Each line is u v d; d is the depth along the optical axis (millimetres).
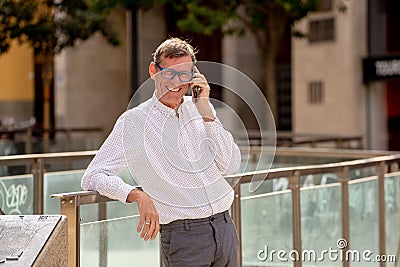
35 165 14695
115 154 7656
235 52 39719
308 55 35750
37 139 31281
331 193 12719
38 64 50281
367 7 34938
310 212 12391
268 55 30609
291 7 28000
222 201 7887
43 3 30391
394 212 14680
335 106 34875
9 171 16562
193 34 41875
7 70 53250
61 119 45969
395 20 35094
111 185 7512
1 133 29750
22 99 53719
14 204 14367
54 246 7039
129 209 10781
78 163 19734
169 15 43812
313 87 35594
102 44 45125
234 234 8055
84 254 8797
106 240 9086
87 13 30281
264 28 31125
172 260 7805
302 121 35906
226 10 30188
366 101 34750
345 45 34594
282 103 41562
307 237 12352
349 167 12969
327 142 29609
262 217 11453
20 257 6613
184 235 7738
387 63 33969
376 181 13844
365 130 34625
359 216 13391
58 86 46062
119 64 45406
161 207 7723
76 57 45188
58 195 8109
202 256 7773
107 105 45250
